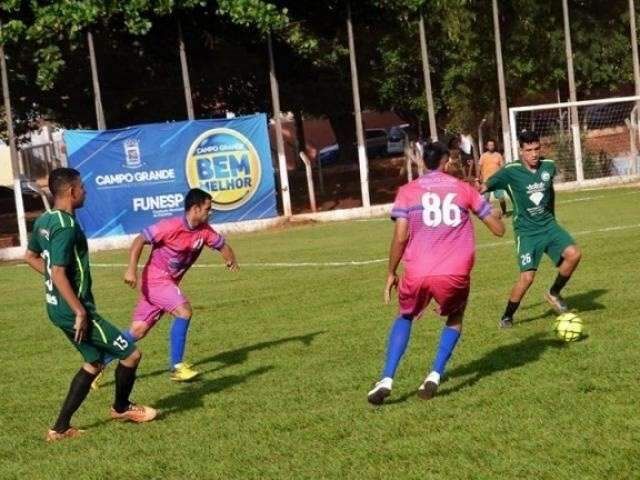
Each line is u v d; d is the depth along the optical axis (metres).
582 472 6.27
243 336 12.59
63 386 10.52
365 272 18.02
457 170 38.44
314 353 11.02
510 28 39.06
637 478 6.09
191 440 7.85
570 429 7.15
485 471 6.43
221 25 31.80
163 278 10.44
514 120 33.28
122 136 29.28
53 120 37.72
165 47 32.88
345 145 47.84
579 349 9.76
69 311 8.00
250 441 7.64
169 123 29.66
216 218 30.33
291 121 57.53
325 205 37.88
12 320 15.99
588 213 25.44
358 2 32.47
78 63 34.00
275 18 29.64
